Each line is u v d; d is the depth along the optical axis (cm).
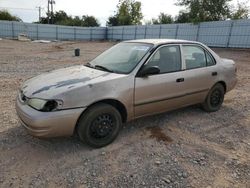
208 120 468
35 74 911
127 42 461
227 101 605
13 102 539
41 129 295
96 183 275
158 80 384
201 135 404
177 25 2934
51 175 287
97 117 334
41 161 313
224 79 504
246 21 2138
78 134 333
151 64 383
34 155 326
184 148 358
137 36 3750
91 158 324
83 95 312
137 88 361
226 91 528
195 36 2698
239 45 2230
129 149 350
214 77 481
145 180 283
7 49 2133
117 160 321
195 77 441
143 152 343
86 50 2344
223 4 2578
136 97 364
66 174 289
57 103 298
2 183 270
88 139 333
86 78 341
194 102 466
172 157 333
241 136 407
